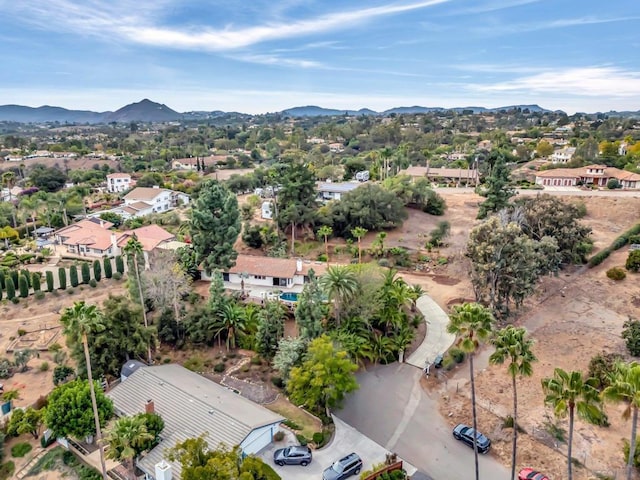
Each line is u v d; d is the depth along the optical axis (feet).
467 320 99.45
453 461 117.50
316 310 156.25
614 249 234.58
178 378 143.13
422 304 205.87
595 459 114.42
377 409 139.74
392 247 261.03
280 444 122.83
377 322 178.40
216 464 88.63
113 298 157.17
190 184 476.13
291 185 269.03
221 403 129.08
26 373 164.25
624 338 157.89
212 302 178.81
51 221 351.46
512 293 183.93
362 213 272.51
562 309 189.98
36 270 258.98
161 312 179.42
